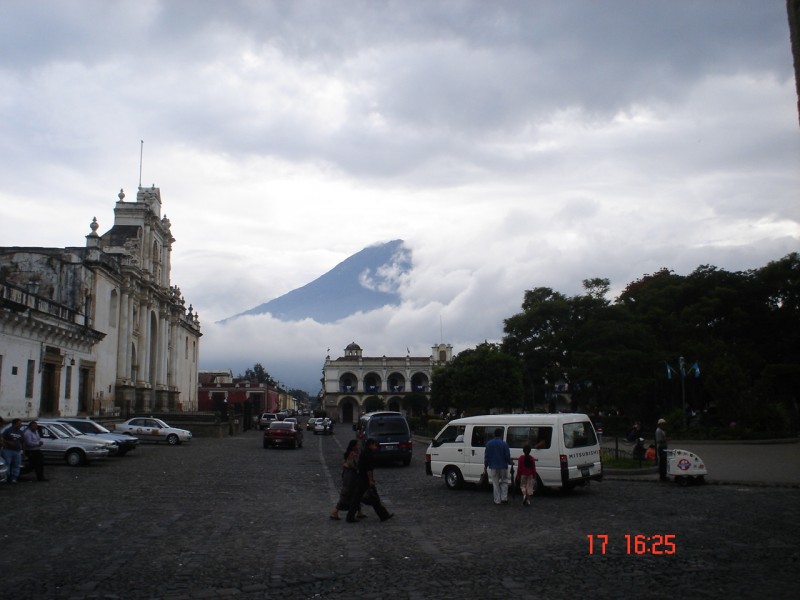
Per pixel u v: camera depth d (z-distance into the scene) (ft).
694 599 25.23
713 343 159.43
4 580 28.35
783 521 42.91
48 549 34.60
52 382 132.87
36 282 155.84
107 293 175.01
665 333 178.81
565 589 26.84
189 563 31.71
